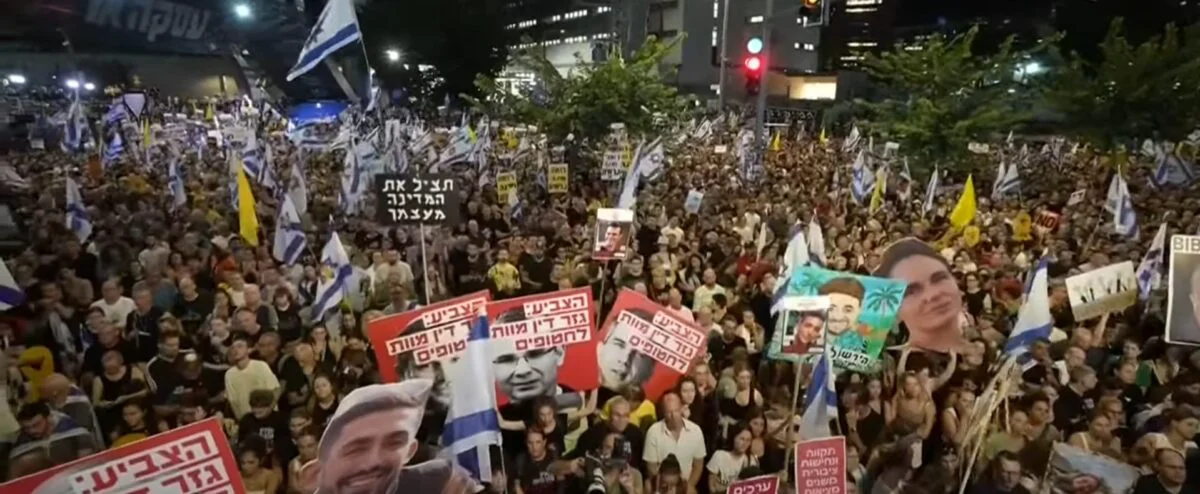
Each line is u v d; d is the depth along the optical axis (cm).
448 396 590
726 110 4878
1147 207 1816
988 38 6425
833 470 615
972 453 666
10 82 3033
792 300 666
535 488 650
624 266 1055
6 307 699
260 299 855
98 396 711
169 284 930
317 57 1066
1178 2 4047
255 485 622
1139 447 687
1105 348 870
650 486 689
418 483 521
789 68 7469
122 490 411
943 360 838
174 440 419
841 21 7500
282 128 3291
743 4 6700
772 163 2705
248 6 1977
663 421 693
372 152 1820
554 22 9262
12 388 656
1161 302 1005
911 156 2284
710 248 1248
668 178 2091
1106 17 4294
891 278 791
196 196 1475
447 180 767
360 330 858
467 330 589
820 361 670
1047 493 624
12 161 1886
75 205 1131
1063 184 2375
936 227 1527
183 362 737
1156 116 2245
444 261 1214
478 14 4922
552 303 669
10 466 538
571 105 2142
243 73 3381
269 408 668
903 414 753
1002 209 1750
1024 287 1021
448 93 5031
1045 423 707
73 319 840
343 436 477
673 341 732
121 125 2427
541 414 652
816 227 1035
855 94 6069
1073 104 2344
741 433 694
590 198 1825
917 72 2286
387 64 4972
